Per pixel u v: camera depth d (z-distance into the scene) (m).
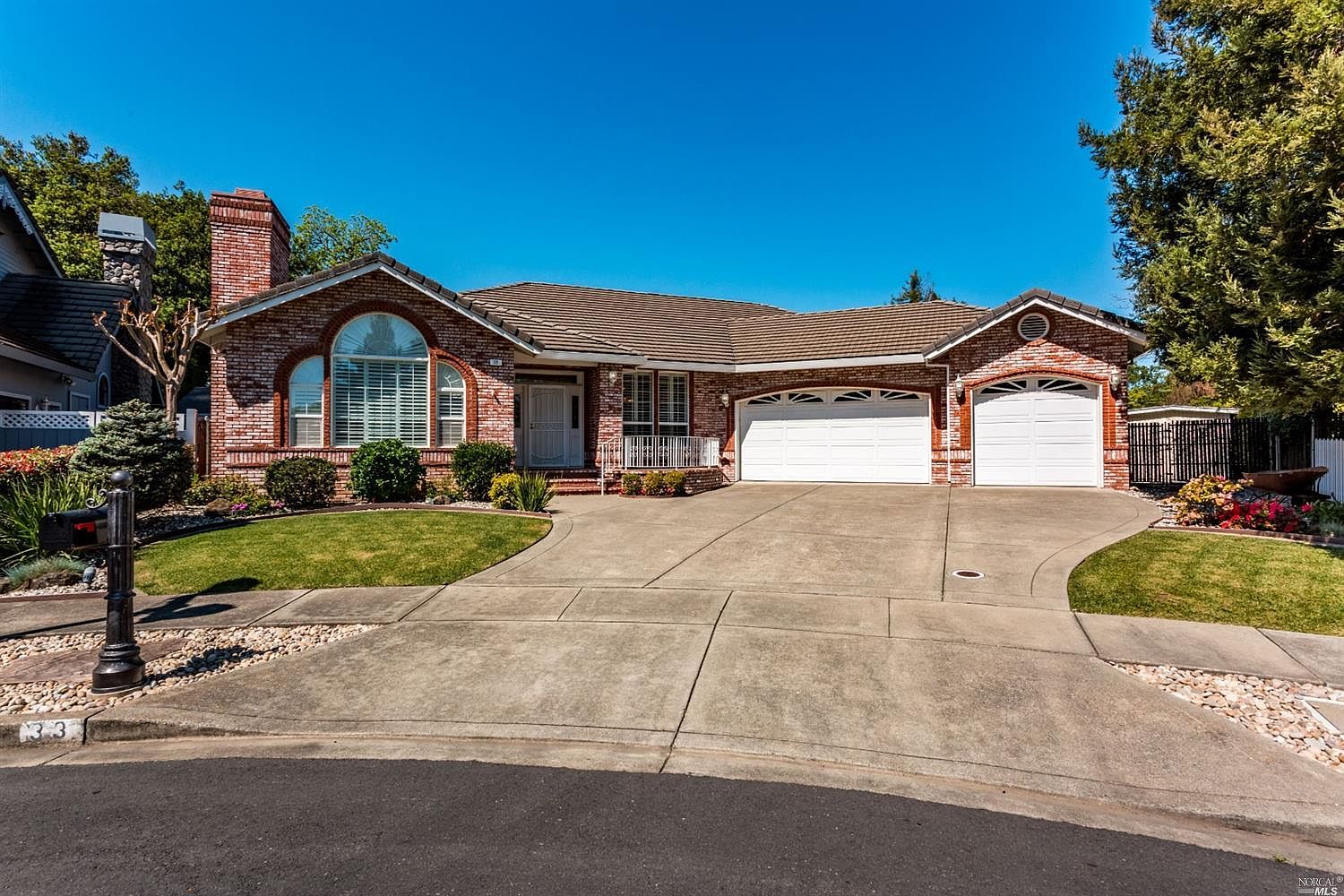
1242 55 10.66
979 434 16.67
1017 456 16.41
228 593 7.80
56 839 3.44
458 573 8.56
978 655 5.78
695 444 18.78
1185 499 11.10
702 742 4.50
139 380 20.67
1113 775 4.04
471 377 15.78
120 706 4.99
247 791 3.93
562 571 8.73
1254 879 3.16
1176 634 6.18
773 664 5.68
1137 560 8.52
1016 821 3.62
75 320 17.27
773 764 4.25
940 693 5.11
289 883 3.04
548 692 5.25
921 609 6.97
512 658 5.91
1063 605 7.02
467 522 11.59
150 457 11.37
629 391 18.91
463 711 4.97
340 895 2.96
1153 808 3.74
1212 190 13.54
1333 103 7.46
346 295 14.85
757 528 11.38
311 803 3.78
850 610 6.98
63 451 11.38
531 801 3.79
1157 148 14.18
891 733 4.57
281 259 17.06
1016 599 7.25
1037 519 11.68
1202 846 3.43
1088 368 15.60
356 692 5.28
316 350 14.62
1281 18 9.71
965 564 8.66
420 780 4.05
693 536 10.77
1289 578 7.58
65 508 9.50
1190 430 17.98
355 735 4.67
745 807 3.73
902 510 12.98
